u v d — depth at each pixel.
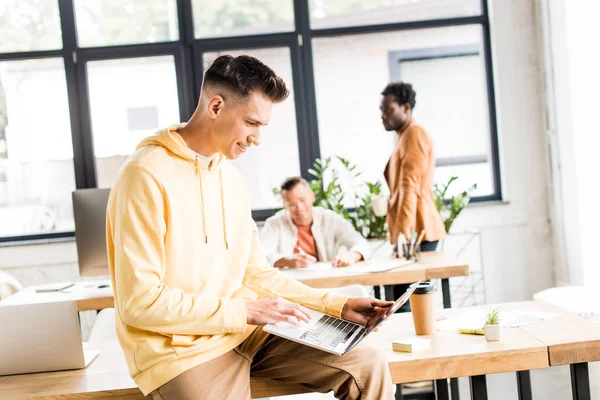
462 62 5.38
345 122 5.38
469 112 5.39
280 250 3.93
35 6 5.18
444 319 2.26
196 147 1.89
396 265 3.34
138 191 1.76
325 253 3.91
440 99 5.40
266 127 5.35
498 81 5.25
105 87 5.25
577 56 4.68
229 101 1.83
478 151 5.41
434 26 5.31
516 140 5.26
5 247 5.08
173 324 1.72
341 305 1.99
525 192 5.27
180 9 5.22
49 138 5.25
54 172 5.27
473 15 5.33
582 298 3.63
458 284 5.18
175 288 1.78
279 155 5.37
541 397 3.35
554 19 4.91
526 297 5.28
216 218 1.93
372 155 5.39
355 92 5.36
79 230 3.29
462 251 5.17
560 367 3.85
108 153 5.29
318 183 5.02
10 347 2.07
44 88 5.23
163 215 1.80
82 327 5.13
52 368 2.08
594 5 4.52
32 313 2.06
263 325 1.95
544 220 5.27
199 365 1.76
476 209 5.25
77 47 5.20
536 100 5.25
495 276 5.26
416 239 3.75
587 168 4.71
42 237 5.24
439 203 4.94
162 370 1.73
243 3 5.27
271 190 5.38
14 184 5.26
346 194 5.36
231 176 2.03
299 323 1.80
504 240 5.27
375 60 5.36
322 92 5.37
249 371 1.90
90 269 3.32
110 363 2.13
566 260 5.04
